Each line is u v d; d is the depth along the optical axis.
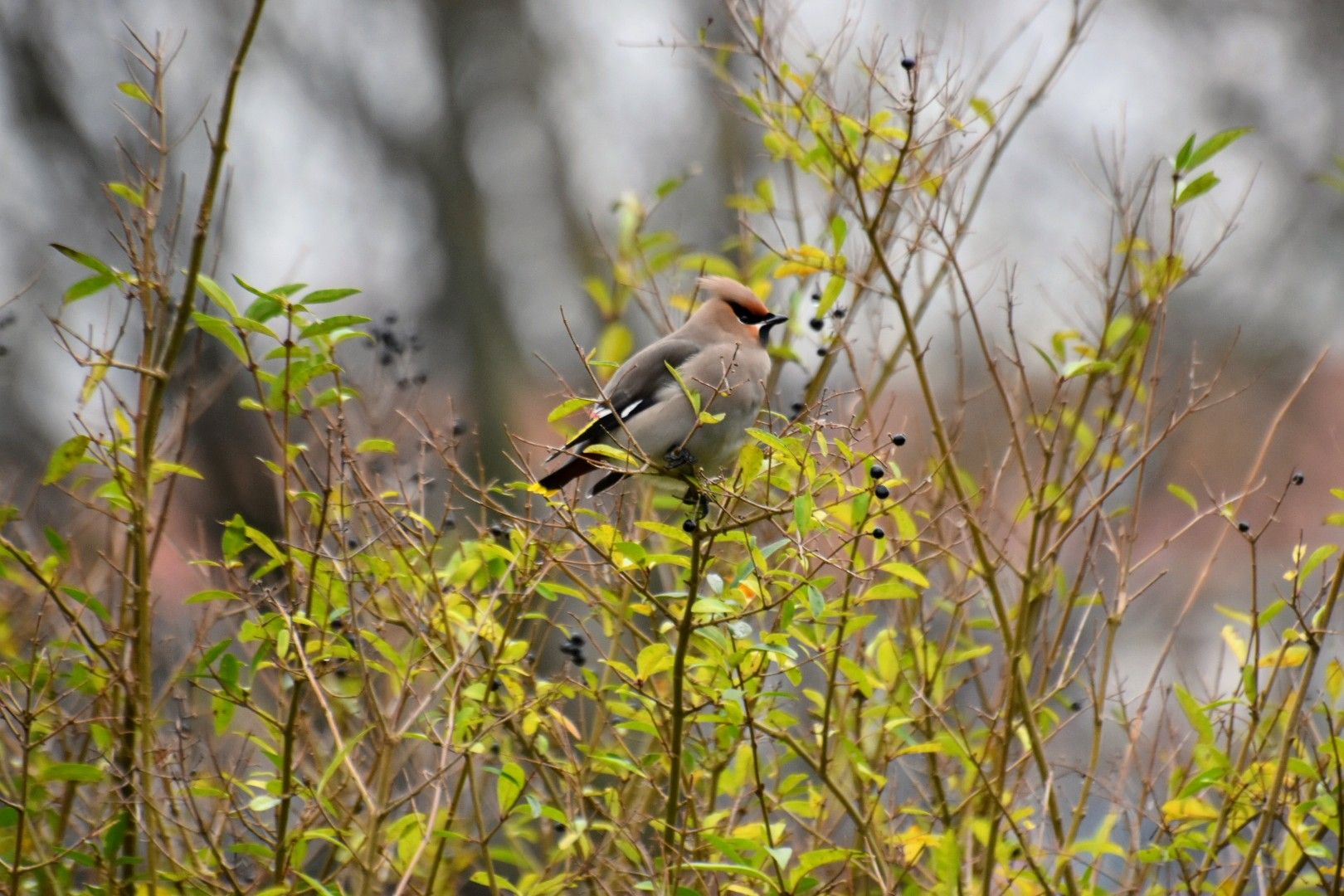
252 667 8.59
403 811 10.93
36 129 24.06
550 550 8.59
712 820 8.90
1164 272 9.93
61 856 8.22
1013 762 10.99
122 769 8.69
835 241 10.20
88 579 10.79
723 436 11.19
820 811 9.32
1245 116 27.67
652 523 8.14
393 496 9.94
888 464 9.12
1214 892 8.71
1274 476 23.53
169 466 8.55
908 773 10.05
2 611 9.98
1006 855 9.11
